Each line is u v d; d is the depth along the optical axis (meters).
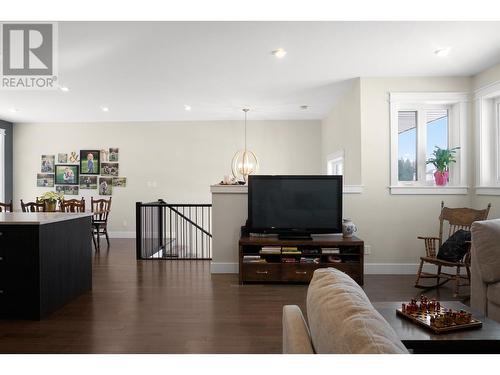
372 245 4.48
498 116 4.19
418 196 4.45
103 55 3.75
